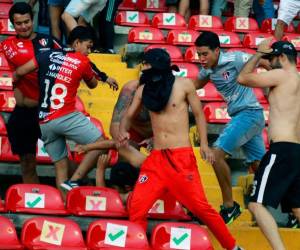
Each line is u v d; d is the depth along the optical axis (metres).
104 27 36.91
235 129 27.38
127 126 24.98
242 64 27.38
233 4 42.66
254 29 39.66
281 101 25.09
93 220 25.91
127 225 24.67
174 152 24.70
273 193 24.62
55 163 27.14
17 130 27.80
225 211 27.42
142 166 25.09
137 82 26.22
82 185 26.95
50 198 25.91
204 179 30.22
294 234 27.08
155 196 24.86
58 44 28.06
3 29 36.75
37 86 27.56
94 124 29.02
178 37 36.75
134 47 36.03
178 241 24.95
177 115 24.75
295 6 37.91
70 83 26.67
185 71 33.88
